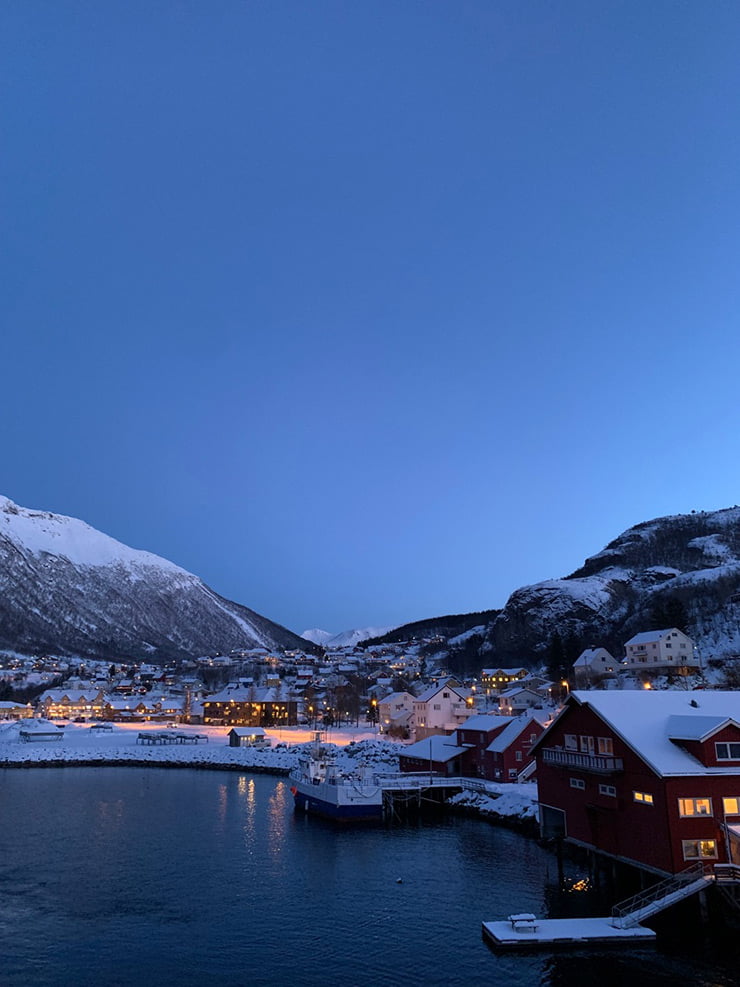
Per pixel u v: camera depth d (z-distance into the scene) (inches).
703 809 1568.7
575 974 1322.6
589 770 1834.4
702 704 1897.1
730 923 1480.1
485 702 6338.6
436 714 4953.3
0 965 1416.1
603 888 1836.9
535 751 2249.0
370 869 2097.7
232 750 5236.2
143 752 5231.3
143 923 1652.3
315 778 3139.8
